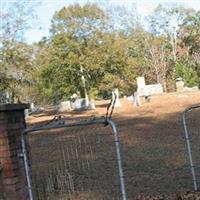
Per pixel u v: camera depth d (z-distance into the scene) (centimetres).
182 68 6519
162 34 7706
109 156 1355
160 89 5216
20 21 3256
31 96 5362
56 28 4778
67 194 847
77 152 1384
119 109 3453
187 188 909
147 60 7525
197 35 6500
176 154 1353
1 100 3019
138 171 1134
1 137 691
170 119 2478
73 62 4731
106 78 4731
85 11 4784
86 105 4212
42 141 1647
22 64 3247
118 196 880
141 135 1903
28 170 687
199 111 2552
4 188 689
